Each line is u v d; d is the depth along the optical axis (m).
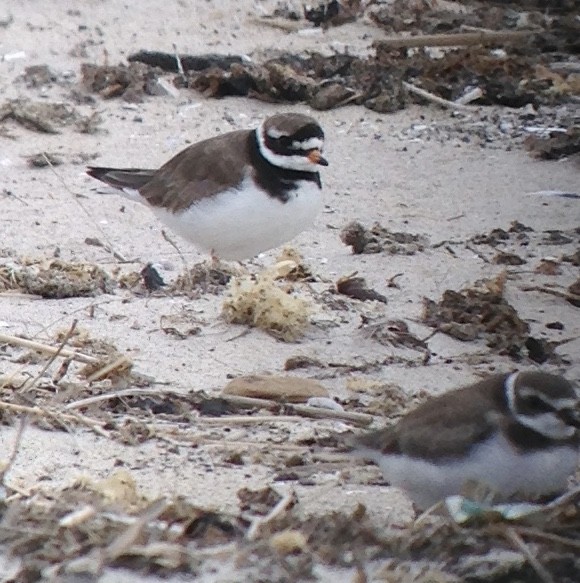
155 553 7.61
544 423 8.21
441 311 12.34
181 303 12.49
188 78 18.19
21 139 16.22
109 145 16.27
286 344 11.74
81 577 7.40
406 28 20.16
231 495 8.91
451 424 8.31
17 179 15.24
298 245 14.03
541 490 8.39
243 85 17.88
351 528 8.10
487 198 15.37
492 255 13.90
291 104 17.81
